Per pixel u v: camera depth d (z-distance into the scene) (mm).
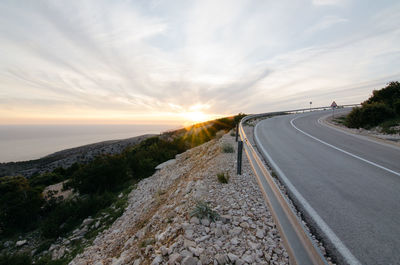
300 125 15859
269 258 2117
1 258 5246
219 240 2457
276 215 2469
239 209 3221
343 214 3146
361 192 3926
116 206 7660
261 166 3568
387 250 2336
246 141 5750
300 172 5180
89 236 5934
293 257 1826
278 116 25906
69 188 14320
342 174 4984
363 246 2422
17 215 7977
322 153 7160
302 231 1882
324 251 2389
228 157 6688
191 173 7047
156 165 12539
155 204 5742
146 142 22562
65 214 7535
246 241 2428
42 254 5766
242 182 4355
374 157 6527
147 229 3863
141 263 2572
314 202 3561
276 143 9000
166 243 2709
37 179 20750
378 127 12164
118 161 11727
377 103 13836
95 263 3764
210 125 21078
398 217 3016
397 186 4188
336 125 15570
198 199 3693
